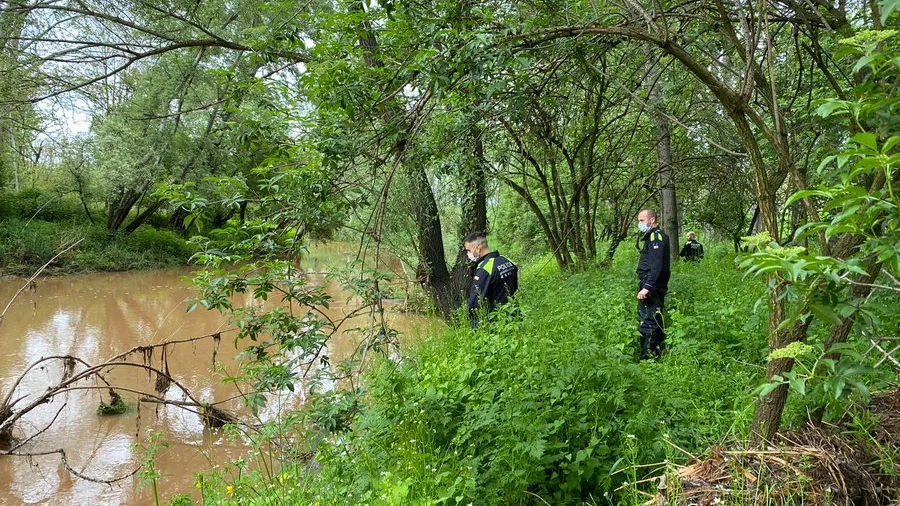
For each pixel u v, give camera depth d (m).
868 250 1.52
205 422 6.84
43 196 25.52
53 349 10.59
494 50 3.02
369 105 3.47
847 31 3.07
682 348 4.39
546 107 6.99
